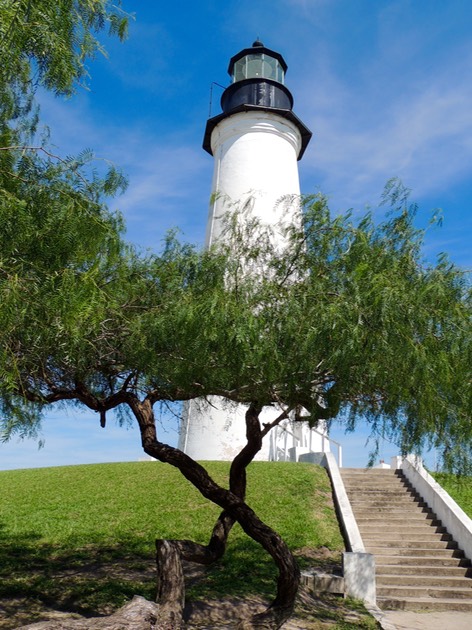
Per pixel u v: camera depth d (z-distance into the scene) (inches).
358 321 215.9
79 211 204.4
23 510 574.9
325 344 220.1
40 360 223.3
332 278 256.5
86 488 637.3
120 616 214.2
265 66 951.0
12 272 180.7
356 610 381.7
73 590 372.2
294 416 337.1
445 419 250.5
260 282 268.7
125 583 392.2
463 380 236.8
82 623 201.5
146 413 310.0
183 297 241.6
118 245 242.5
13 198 177.2
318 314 223.1
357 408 281.3
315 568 455.2
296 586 275.7
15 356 189.3
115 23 211.2
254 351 217.2
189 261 265.3
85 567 435.8
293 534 516.4
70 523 540.1
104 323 234.8
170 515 554.6
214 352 232.2
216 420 722.8
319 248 270.2
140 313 251.0
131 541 500.7
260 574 430.6
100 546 488.7
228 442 718.5
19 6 170.6
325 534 524.4
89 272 203.9
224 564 453.1
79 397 290.0
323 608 375.6
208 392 273.1
